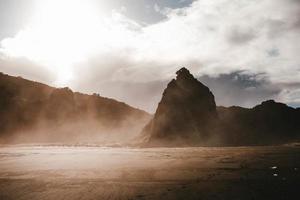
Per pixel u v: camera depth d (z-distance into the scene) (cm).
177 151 5144
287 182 1825
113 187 1783
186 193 1579
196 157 3747
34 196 1573
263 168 2495
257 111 10294
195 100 9169
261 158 3388
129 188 1747
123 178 2127
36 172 2466
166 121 8506
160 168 2652
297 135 9038
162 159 3547
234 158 3478
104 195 1573
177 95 9169
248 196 1476
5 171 2548
